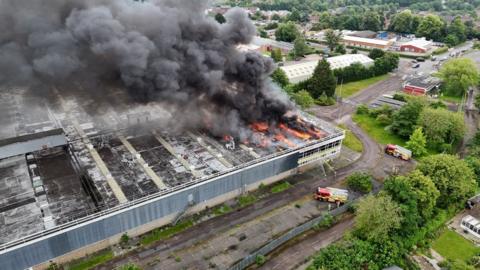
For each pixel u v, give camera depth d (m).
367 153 52.62
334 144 47.34
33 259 28.67
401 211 33.97
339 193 40.28
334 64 88.94
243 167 38.75
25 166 36.62
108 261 31.53
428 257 33.75
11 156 37.53
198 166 38.66
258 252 32.56
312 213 38.94
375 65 91.31
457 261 31.42
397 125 57.28
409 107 57.53
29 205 31.36
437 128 52.97
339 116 66.00
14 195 32.44
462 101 74.25
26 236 27.67
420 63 105.06
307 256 33.28
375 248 32.28
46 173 35.78
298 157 43.91
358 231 34.53
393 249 32.28
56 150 39.72
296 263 32.47
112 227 32.12
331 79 72.50
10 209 30.78
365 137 57.94
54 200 32.12
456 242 35.69
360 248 31.64
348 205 39.25
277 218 37.97
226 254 33.03
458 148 55.53
